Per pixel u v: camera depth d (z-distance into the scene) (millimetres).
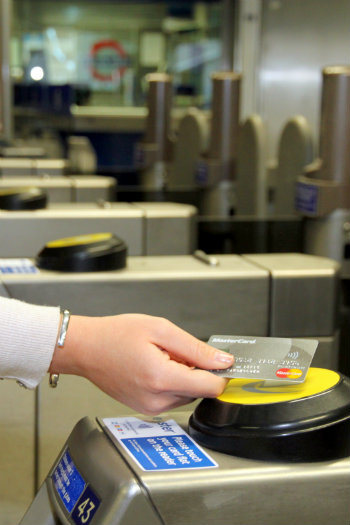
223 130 2646
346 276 1672
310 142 2281
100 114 4250
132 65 4438
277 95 3557
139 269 1027
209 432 501
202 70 4383
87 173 3279
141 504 450
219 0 4324
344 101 1779
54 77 4367
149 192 2754
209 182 2652
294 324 1022
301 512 469
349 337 1608
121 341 590
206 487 456
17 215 1432
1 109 3475
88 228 1473
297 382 515
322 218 1818
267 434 479
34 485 932
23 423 914
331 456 482
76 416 921
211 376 536
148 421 554
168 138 3094
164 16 4398
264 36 3564
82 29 4379
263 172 2453
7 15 3396
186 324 1005
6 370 634
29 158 3367
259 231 2023
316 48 3334
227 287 1003
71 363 621
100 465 482
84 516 460
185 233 1524
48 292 978
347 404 496
